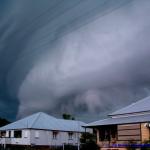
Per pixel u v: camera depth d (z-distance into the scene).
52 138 50.47
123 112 34.31
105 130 34.22
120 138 30.53
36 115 53.75
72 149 41.00
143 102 35.62
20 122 51.94
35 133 48.59
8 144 49.44
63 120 55.59
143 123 28.64
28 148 46.41
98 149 32.56
